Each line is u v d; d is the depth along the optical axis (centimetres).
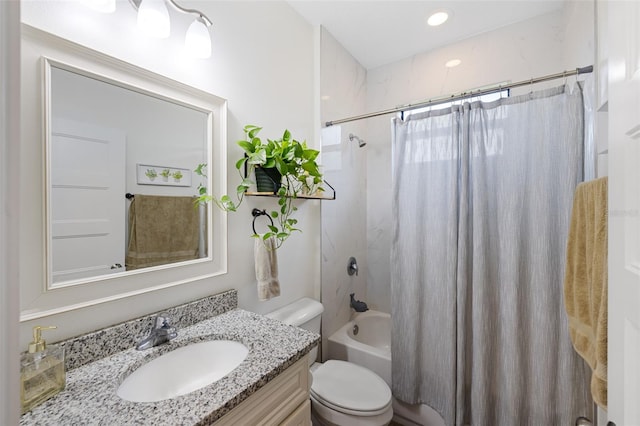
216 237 123
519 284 133
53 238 78
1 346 26
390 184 239
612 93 58
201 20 109
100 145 88
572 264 102
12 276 27
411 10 173
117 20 92
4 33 27
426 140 157
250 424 76
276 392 85
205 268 118
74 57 82
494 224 141
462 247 143
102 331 85
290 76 168
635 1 49
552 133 128
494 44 192
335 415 126
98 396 69
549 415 127
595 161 118
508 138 137
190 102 112
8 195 27
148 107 100
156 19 94
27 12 74
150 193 101
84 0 81
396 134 165
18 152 27
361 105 241
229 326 109
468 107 144
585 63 131
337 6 169
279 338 99
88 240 85
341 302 214
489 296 141
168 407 65
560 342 127
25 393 63
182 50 111
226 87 129
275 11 157
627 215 52
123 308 93
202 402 67
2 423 26
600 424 99
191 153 114
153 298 101
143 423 61
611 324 58
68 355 78
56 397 68
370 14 177
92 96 86
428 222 157
